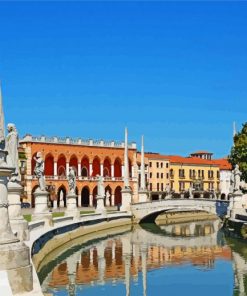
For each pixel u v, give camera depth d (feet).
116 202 406.00
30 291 56.85
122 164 412.77
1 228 57.16
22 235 99.96
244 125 228.22
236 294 100.58
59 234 165.17
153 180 481.46
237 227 201.67
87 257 146.10
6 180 58.18
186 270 125.90
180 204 270.05
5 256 55.36
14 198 98.99
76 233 193.88
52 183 362.74
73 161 386.73
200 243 183.21
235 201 223.30
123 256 149.07
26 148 357.82
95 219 224.33
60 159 379.35
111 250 163.32
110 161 405.39
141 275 119.03
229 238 198.70
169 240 196.85
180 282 111.45
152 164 481.87
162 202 274.57
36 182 355.36
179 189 504.43
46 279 112.47
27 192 351.67
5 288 53.26
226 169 542.57
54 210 303.89
